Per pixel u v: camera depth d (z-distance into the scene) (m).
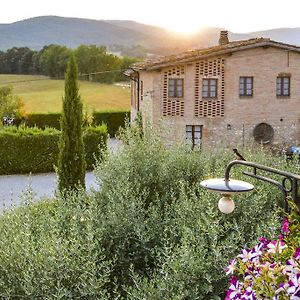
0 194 16.73
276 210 6.18
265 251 3.33
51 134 20.67
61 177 12.83
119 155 7.90
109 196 6.75
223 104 21.64
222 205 4.05
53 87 48.44
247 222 6.12
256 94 21.92
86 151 20.86
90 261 5.28
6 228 5.99
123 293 5.73
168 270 5.20
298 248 3.12
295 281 2.86
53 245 5.16
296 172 8.53
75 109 12.80
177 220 6.25
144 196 7.17
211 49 21.67
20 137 20.36
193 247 5.29
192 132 21.55
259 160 8.62
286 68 22.06
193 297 4.93
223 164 8.48
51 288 5.05
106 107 36.94
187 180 7.87
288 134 22.34
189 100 21.34
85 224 6.28
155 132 8.60
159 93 21.06
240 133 21.89
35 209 6.72
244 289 3.13
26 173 20.58
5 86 30.83
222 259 5.13
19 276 5.16
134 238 6.13
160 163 7.86
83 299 5.04
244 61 21.67
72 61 12.92
